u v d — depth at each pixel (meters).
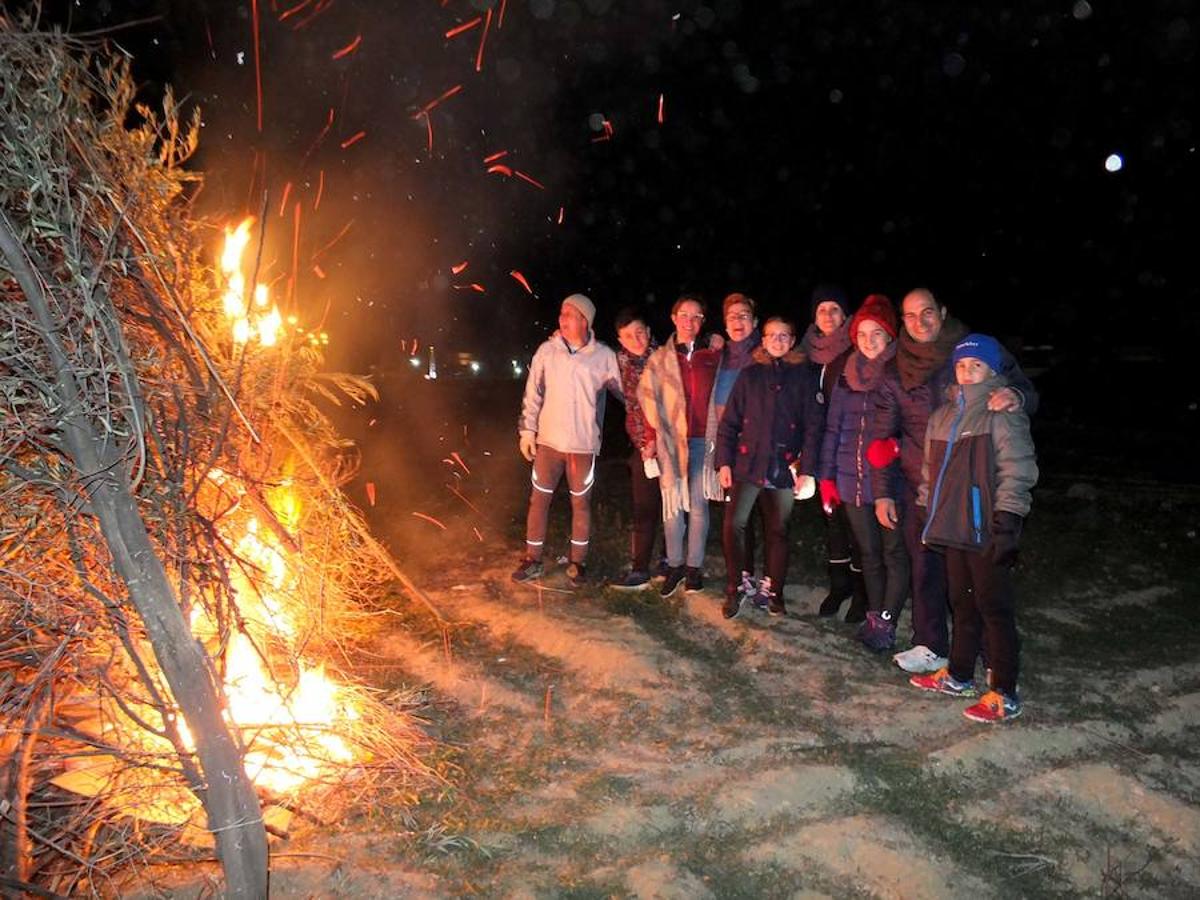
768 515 6.01
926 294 5.12
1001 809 3.94
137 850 3.31
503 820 3.75
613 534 8.13
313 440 4.16
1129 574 7.16
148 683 2.96
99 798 3.34
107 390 2.68
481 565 7.30
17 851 3.14
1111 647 5.70
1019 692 5.04
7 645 3.32
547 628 5.80
